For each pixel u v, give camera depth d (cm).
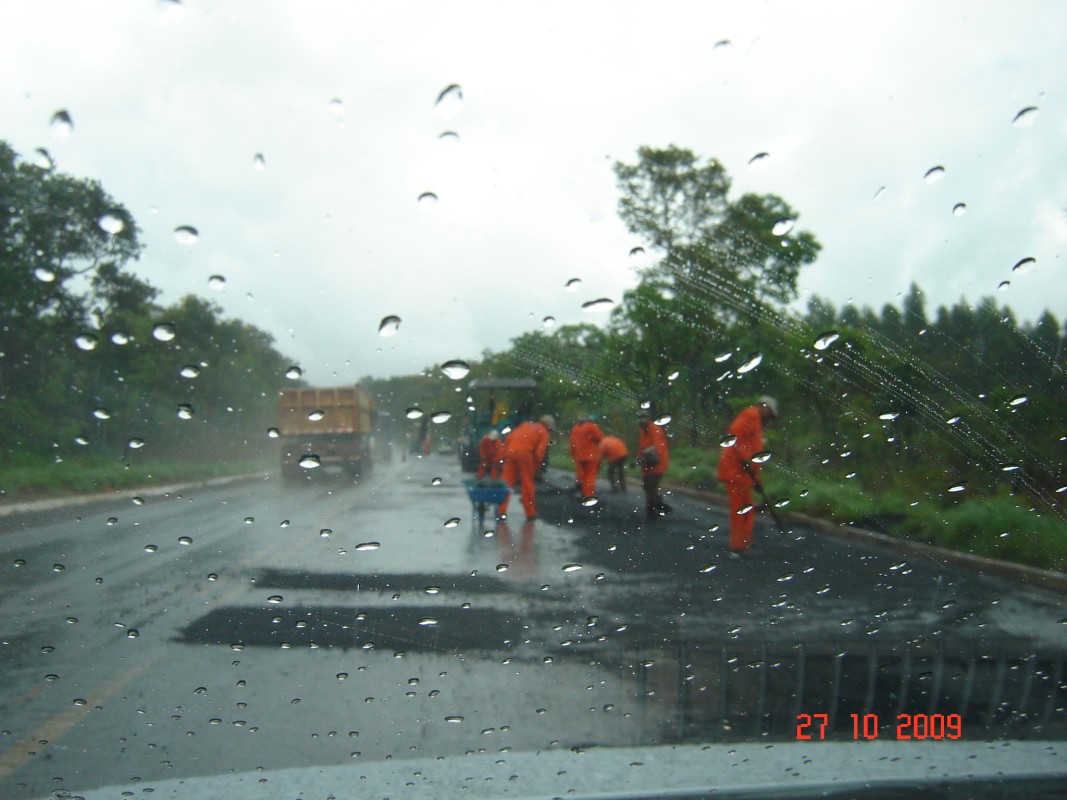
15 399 1531
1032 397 1023
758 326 1171
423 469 2303
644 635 502
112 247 1345
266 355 1494
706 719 347
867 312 1100
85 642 492
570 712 358
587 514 1162
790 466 1222
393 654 461
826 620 544
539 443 1098
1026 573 709
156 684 408
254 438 1895
